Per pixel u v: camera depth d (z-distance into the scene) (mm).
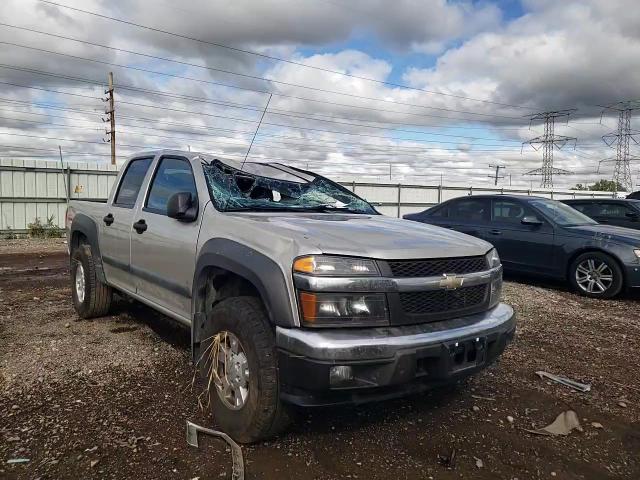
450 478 2742
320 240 2873
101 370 4121
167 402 3551
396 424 3342
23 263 10609
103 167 17984
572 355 4898
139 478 2639
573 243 7875
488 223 9094
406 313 2850
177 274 3836
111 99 33812
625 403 3791
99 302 5496
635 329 5898
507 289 8195
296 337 2643
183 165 4234
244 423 2910
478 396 3846
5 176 16469
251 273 2930
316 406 2672
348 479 2693
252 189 4098
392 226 3604
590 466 2918
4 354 4430
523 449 3080
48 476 2633
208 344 3221
